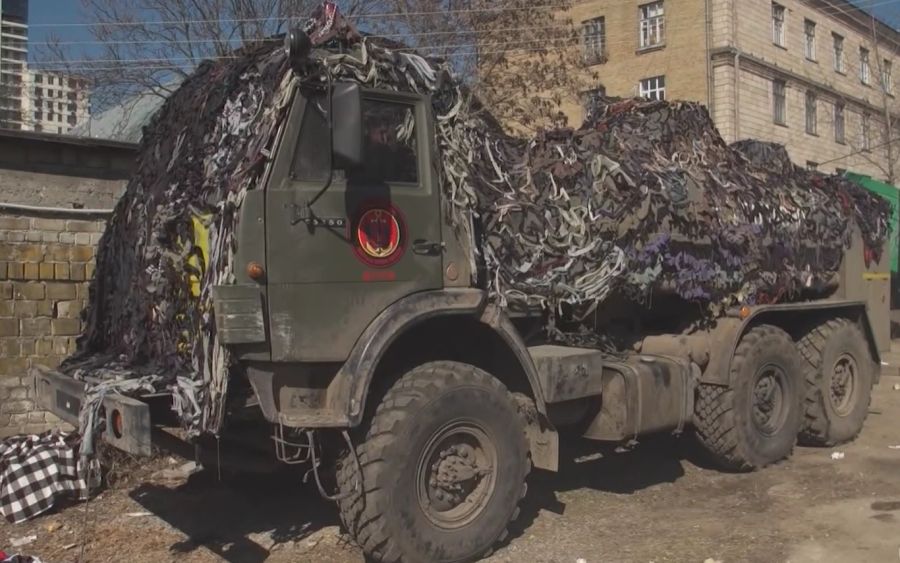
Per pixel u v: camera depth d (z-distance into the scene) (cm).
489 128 614
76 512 616
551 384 534
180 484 684
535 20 2109
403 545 469
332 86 449
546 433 527
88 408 475
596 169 613
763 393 709
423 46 2047
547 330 595
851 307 828
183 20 2195
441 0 2128
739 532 551
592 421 591
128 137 1738
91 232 780
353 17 2056
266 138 451
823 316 812
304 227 455
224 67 538
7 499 595
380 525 464
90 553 534
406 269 488
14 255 739
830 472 698
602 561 505
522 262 562
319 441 485
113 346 625
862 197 874
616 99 723
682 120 717
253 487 669
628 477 696
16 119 1980
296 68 455
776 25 3447
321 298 459
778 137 3397
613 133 666
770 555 507
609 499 634
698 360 664
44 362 750
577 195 604
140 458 711
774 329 721
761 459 696
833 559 497
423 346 523
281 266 449
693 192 666
